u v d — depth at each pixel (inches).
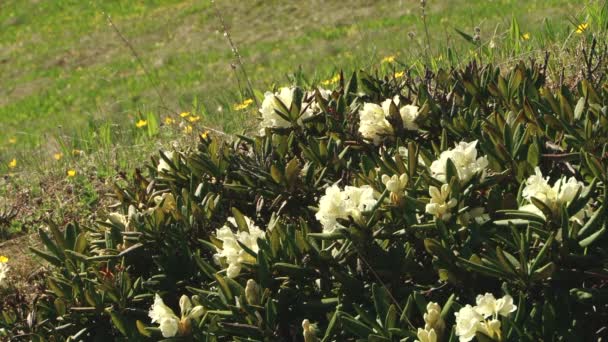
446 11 751.1
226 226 124.8
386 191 110.6
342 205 111.2
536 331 98.7
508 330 97.0
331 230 111.0
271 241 113.7
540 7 653.9
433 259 110.0
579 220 104.7
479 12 705.0
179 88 710.5
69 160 260.8
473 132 127.4
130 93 745.6
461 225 108.9
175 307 127.6
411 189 113.7
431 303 99.7
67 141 308.8
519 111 129.3
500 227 109.7
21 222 213.5
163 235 131.4
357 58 306.2
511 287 104.3
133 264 132.2
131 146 257.6
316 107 149.7
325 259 112.8
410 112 135.6
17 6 1161.4
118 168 227.0
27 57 979.9
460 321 96.3
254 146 146.8
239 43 860.0
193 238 133.8
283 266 111.2
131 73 832.3
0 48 1039.6
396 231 112.7
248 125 235.1
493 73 148.9
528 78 142.6
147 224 131.5
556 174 121.2
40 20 1101.7
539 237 103.2
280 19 906.7
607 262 101.6
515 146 119.3
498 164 118.1
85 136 299.3
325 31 816.3
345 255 113.3
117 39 975.0
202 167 142.2
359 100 153.2
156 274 132.6
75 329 128.0
